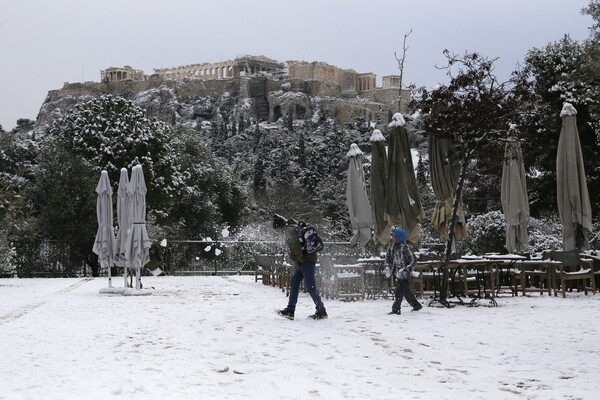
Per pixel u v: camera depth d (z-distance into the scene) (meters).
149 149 33.41
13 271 27.38
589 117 25.20
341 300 12.81
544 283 14.37
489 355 7.04
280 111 144.00
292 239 9.98
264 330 8.96
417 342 7.87
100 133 32.50
